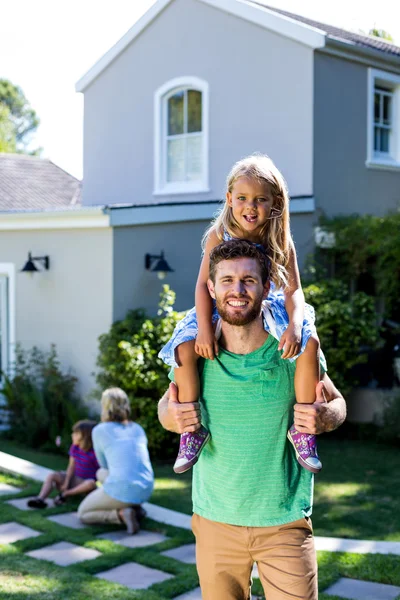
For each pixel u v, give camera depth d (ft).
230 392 9.09
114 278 33.04
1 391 36.06
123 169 48.80
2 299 39.52
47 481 23.35
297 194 40.40
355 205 42.78
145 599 15.35
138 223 33.53
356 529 21.18
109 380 31.53
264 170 9.47
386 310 38.63
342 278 40.52
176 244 35.32
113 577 17.11
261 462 9.14
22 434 35.50
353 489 26.02
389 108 46.19
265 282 8.91
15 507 23.11
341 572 16.66
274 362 9.07
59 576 16.75
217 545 9.50
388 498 24.80
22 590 15.83
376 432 35.06
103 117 49.85
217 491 9.39
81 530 20.71
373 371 38.63
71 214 33.71
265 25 40.83
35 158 70.74
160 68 46.26
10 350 38.83
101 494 20.94
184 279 35.68
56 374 34.58
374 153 44.83
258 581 16.22
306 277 38.99
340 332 33.35
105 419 22.16
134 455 21.38
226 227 9.72
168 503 24.17
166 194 46.01
